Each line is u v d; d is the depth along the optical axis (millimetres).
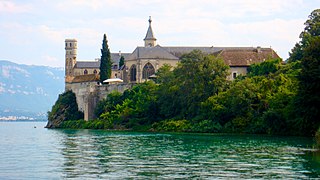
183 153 81500
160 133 157875
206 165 64875
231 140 114062
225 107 157375
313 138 117562
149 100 199875
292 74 158000
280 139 115000
